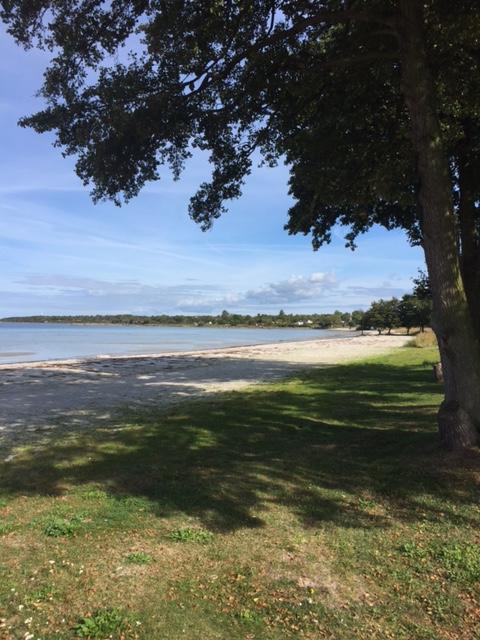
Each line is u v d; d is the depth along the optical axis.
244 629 3.44
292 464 7.19
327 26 8.76
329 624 3.50
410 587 3.96
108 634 3.37
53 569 4.21
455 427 6.59
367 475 6.49
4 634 3.36
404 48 6.54
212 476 6.72
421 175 6.52
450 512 5.26
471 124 9.17
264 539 4.80
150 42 7.60
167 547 4.63
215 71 8.49
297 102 9.38
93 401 14.15
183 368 24.03
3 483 6.66
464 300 6.50
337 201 9.59
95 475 6.92
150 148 8.56
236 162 10.17
